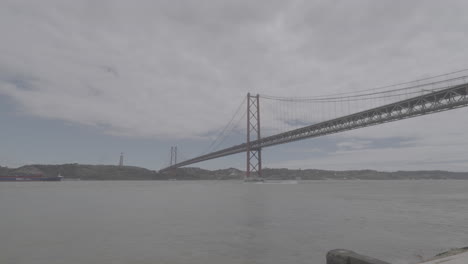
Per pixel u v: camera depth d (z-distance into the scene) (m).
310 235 14.92
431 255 11.41
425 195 51.88
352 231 16.06
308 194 52.38
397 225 17.94
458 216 22.28
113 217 21.72
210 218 21.08
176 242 13.46
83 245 12.91
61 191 64.94
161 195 50.16
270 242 13.45
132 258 11.02
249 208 28.02
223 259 10.84
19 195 49.66
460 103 43.59
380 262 5.06
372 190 72.75
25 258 11.05
